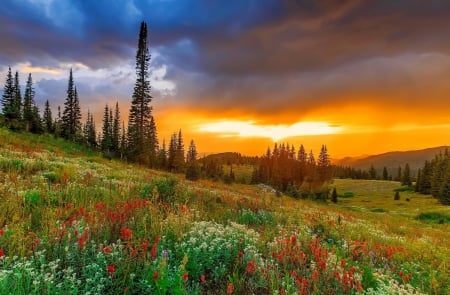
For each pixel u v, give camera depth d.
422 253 9.70
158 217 7.93
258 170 138.75
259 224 11.57
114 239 6.39
